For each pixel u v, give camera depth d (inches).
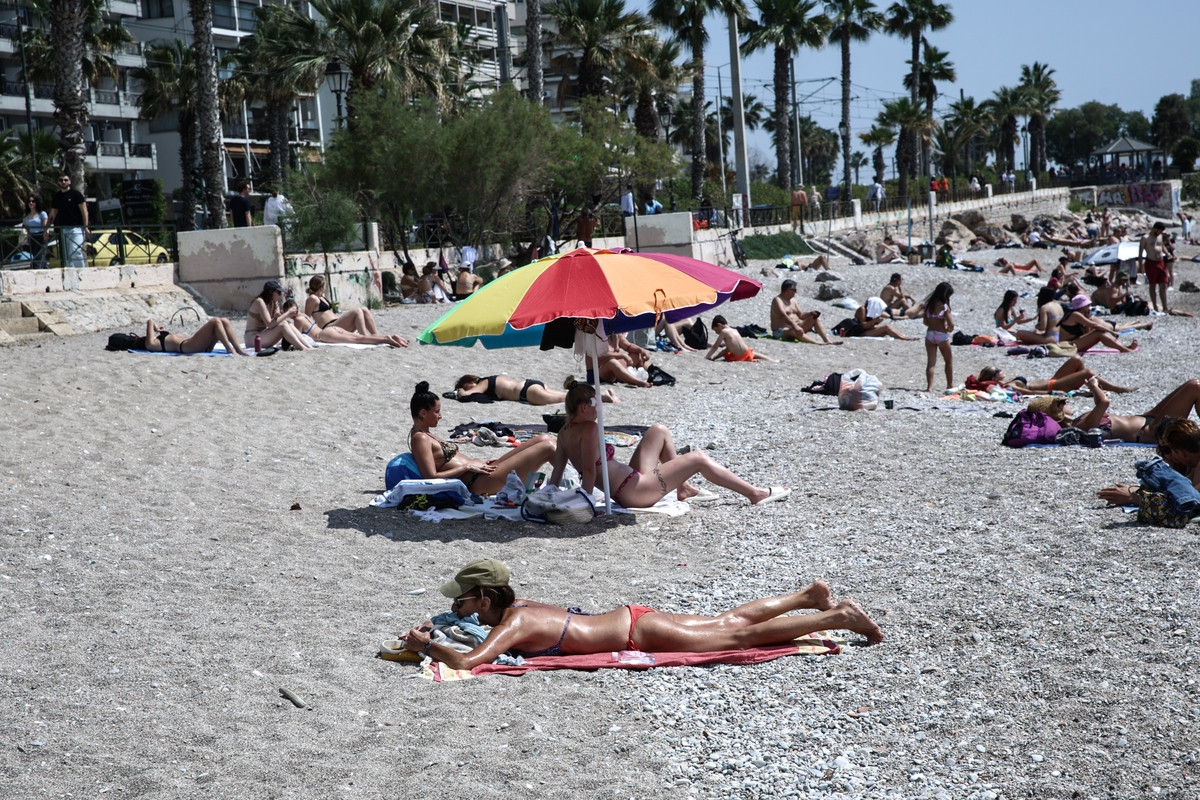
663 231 1216.8
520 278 303.1
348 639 223.3
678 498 340.5
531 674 205.5
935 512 305.0
